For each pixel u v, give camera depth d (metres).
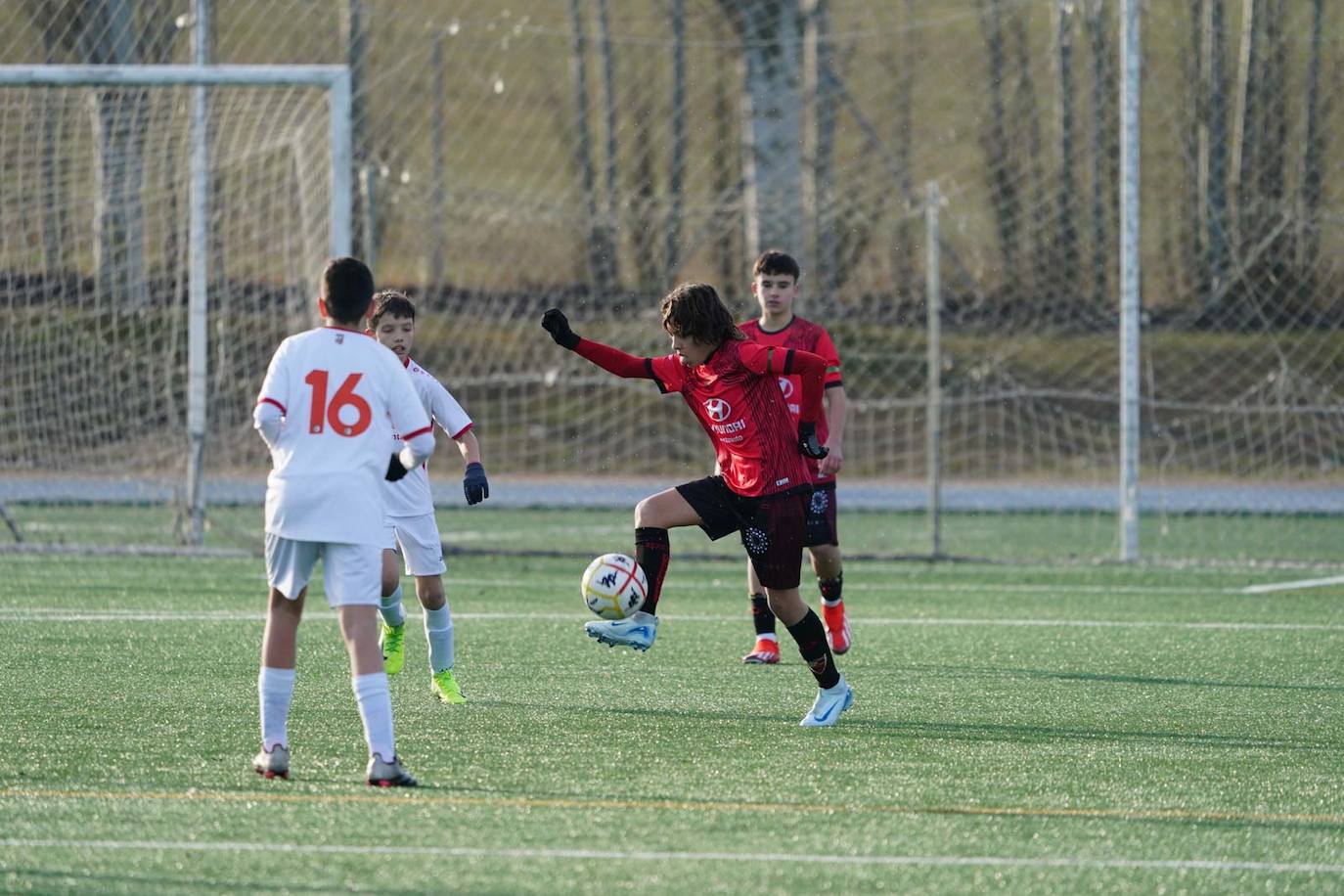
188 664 24.81
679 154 102.25
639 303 82.75
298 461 16.38
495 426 71.69
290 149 44.00
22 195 45.06
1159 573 41.56
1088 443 72.12
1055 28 92.12
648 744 19.09
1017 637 29.89
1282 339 71.44
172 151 45.44
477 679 24.20
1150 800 16.50
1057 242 85.50
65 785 16.33
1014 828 15.15
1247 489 63.00
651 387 74.12
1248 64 75.94
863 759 18.41
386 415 16.75
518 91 100.56
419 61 92.00
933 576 40.91
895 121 100.69
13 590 34.19
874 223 90.25
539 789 16.44
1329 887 13.38
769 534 20.16
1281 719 21.58
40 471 46.56
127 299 46.59
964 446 72.62
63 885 12.79
